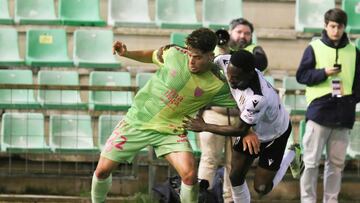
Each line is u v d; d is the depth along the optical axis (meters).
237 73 21.16
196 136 30.92
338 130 28.00
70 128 31.62
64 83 32.94
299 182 30.31
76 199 29.17
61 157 31.34
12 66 33.59
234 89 21.70
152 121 22.39
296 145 24.81
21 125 31.44
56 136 31.47
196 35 21.33
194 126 21.70
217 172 27.55
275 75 34.50
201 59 21.44
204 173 26.95
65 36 34.44
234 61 21.08
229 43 26.98
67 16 35.41
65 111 32.53
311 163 27.92
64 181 30.05
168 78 22.05
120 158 22.62
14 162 31.25
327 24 28.19
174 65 22.00
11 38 34.19
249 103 21.42
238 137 23.28
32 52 34.12
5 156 31.22
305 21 35.62
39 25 35.16
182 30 34.91
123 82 32.97
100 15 36.78
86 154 31.20
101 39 34.62
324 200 28.38
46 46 34.28
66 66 33.62
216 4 35.84
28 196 29.31
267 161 23.50
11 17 36.25
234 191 23.88
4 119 31.33
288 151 24.59
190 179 21.81
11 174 30.09
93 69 34.12
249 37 27.22
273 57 34.84
